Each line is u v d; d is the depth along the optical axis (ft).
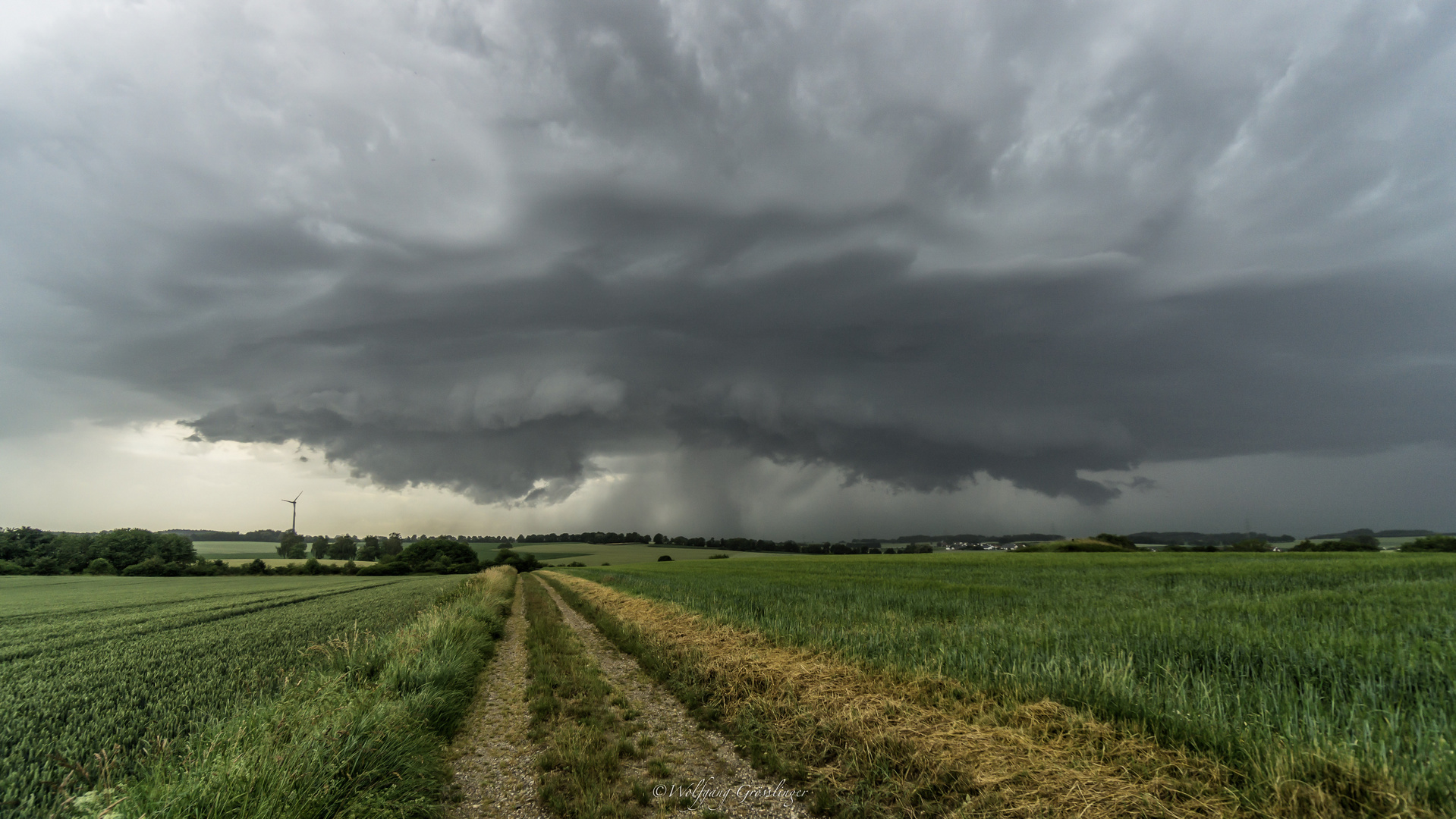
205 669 46.34
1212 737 19.75
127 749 26.40
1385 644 32.24
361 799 16.49
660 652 44.75
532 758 24.70
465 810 19.76
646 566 296.10
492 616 69.46
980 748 21.02
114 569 306.96
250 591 181.68
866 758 21.57
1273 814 15.52
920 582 108.47
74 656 55.93
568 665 43.34
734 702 30.30
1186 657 31.55
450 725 28.68
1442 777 15.64
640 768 22.88
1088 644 35.83
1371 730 18.61
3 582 238.07
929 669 31.78
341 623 77.82
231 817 14.60
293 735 19.42
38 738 28.14
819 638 41.75
